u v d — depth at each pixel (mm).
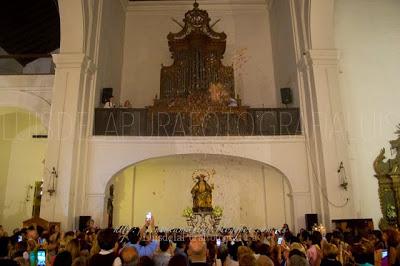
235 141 12000
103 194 11453
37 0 13930
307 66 12039
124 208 14531
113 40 14977
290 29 13477
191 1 16984
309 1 11906
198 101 13102
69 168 10781
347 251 5945
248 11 16938
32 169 16047
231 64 16312
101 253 3547
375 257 5543
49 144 11000
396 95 12789
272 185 14656
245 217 14328
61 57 11680
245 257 3369
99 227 11117
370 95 12773
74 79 11516
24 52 15859
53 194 10562
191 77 14383
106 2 13969
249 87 16016
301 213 11367
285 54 14266
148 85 16234
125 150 11859
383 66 13102
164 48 16672
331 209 10516
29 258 5004
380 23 13578
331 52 11805
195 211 12242
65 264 3355
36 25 14914
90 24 12359
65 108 11289
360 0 13828
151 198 14695
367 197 11719
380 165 11930
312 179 11555
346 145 11062
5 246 4242
